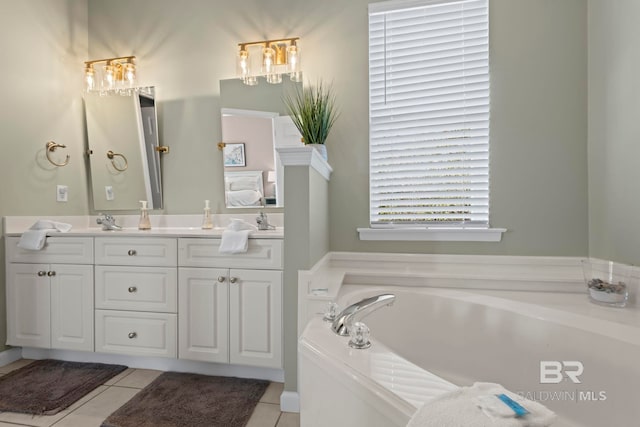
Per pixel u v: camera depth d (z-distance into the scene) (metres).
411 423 0.64
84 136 2.63
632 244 1.58
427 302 1.74
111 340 2.01
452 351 1.65
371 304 1.18
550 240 1.98
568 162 1.95
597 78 1.83
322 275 1.87
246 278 1.85
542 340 1.40
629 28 1.58
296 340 1.61
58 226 2.19
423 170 2.14
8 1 2.12
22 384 1.84
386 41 2.17
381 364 0.90
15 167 2.17
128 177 2.56
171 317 1.95
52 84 2.39
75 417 1.56
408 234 2.15
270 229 2.23
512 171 2.02
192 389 1.80
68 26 2.50
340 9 2.23
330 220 2.24
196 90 2.46
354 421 0.85
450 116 2.09
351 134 2.21
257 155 2.35
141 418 1.55
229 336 1.88
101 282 2.02
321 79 2.25
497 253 2.05
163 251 1.96
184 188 2.49
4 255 2.13
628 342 1.16
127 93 2.55
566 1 1.94
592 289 1.61
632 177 1.58
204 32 2.45
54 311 2.07
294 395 1.61
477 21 2.04
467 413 0.63
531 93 1.99
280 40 2.27
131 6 2.56
